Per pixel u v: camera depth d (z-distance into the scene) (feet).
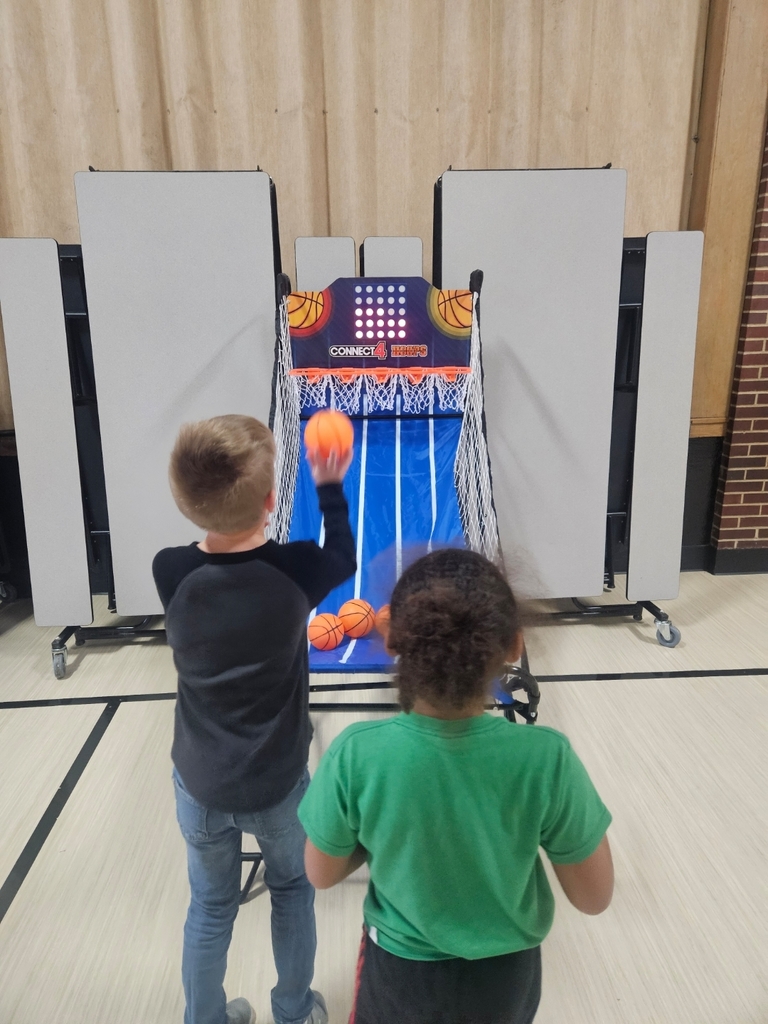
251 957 5.42
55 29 10.62
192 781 3.70
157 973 5.29
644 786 7.30
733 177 11.73
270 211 9.46
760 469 12.80
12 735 8.36
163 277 9.60
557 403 10.34
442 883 2.75
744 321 12.23
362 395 9.26
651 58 11.28
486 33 11.04
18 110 10.82
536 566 10.78
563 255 9.86
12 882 6.16
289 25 10.81
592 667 9.82
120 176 9.27
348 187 11.62
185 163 11.28
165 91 11.05
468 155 11.55
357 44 11.01
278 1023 4.42
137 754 8.00
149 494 10.23
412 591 2.75
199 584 3.59
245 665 3.59
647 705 8.82
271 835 3.86
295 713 3.85
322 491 4.05
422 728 2.73
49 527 10.16
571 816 2.73
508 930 2.81
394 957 2.91
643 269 10.40
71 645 10.84
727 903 5.89
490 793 2.66
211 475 3.49
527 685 6.05
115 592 10.54
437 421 9.45
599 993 5.11
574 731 8.27
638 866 6.28
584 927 5.67
